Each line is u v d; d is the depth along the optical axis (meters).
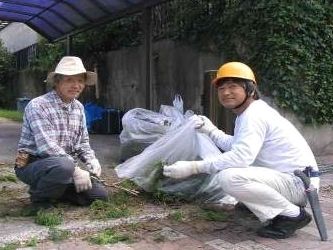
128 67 7.20
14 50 13.52
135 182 2.91
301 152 2.34
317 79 4.75
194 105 5.69
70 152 2.66
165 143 2.87
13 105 12.60
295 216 2.30
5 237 2.21
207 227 2.47
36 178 2.49
